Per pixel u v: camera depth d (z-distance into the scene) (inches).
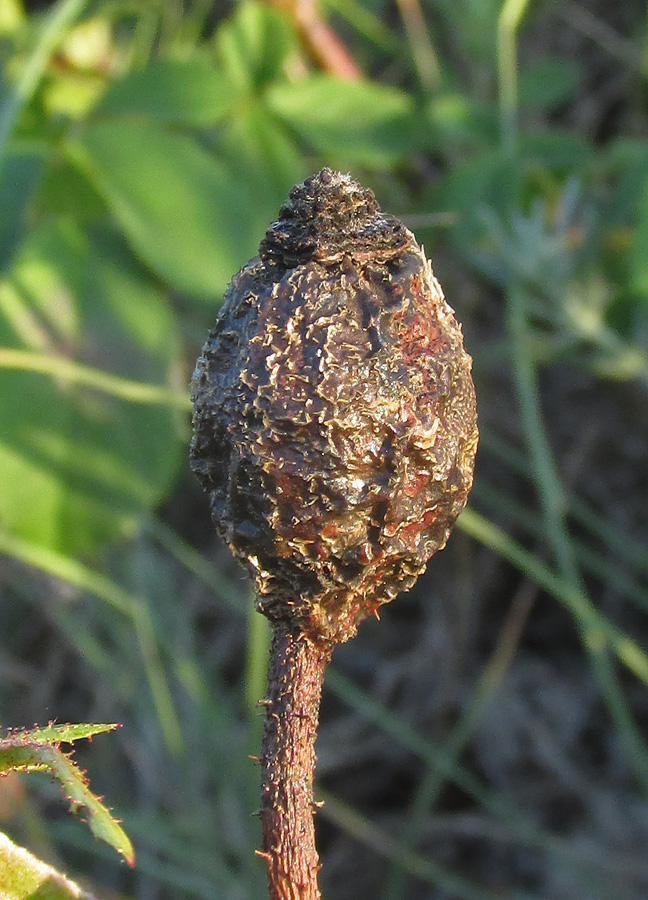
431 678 15.8
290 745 5.1
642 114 16.6
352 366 5.1
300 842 5.1
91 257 10.1
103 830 4.9
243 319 5.2
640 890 14.0
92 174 9.9
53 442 9.6
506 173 12.0
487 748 15.4
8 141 10.4
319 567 5.1
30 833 12.7
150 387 9.9
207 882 13.1
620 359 12.3
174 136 10.3
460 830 14.5
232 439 5.1
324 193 5.1
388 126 11.9
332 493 5.1
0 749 5.0
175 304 13.4
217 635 16.0
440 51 16.3
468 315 15.5
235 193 10.3
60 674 15.7
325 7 14.5
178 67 10.9
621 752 15.2
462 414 5.2
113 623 14.2
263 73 11.5
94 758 14.8
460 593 15.9
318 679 5.2
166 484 9.9
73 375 9.6
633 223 12.4
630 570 15.9
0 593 16.0
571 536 16.3
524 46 17.2
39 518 9.5
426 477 5.2
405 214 14.0
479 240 12.1
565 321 11.9
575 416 16.4
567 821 14.8
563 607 16.1
